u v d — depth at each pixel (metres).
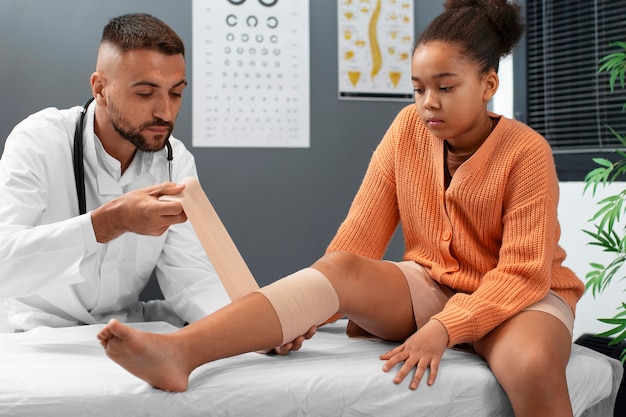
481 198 1.58
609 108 2.75
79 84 2.55
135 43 1.67
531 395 1.33
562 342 1.43
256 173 2.75
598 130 2.73
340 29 2.82
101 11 2.56
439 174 1.64
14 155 1.79
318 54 2.80
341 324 1.93
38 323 1.85
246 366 1.39
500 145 1.59
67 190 1.84
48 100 2.53
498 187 1.56
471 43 1.50
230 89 2.71
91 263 1.86
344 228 1.72
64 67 2.54
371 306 1.54
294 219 2.80
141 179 1.93
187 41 2.66
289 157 2.78
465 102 1.51
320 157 2.82
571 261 2.71
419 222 1.67
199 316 1.88
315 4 2.79
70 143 1.86
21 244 1.57
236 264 1.51
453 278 1.61
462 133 1.58
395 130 1.74
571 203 2.71
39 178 1.78
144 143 1.75
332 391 1.33
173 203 1.46
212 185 2.71
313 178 2.82
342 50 2.83
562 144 2.87
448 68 1.48
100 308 1.96
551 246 1.54
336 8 2.82
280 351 1.48
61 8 2.53
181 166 2.03
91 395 1.24
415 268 1.66
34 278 1.59
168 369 1.24
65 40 2.54
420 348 1.40
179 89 1.74
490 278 1.53
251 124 2.73
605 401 1.66
